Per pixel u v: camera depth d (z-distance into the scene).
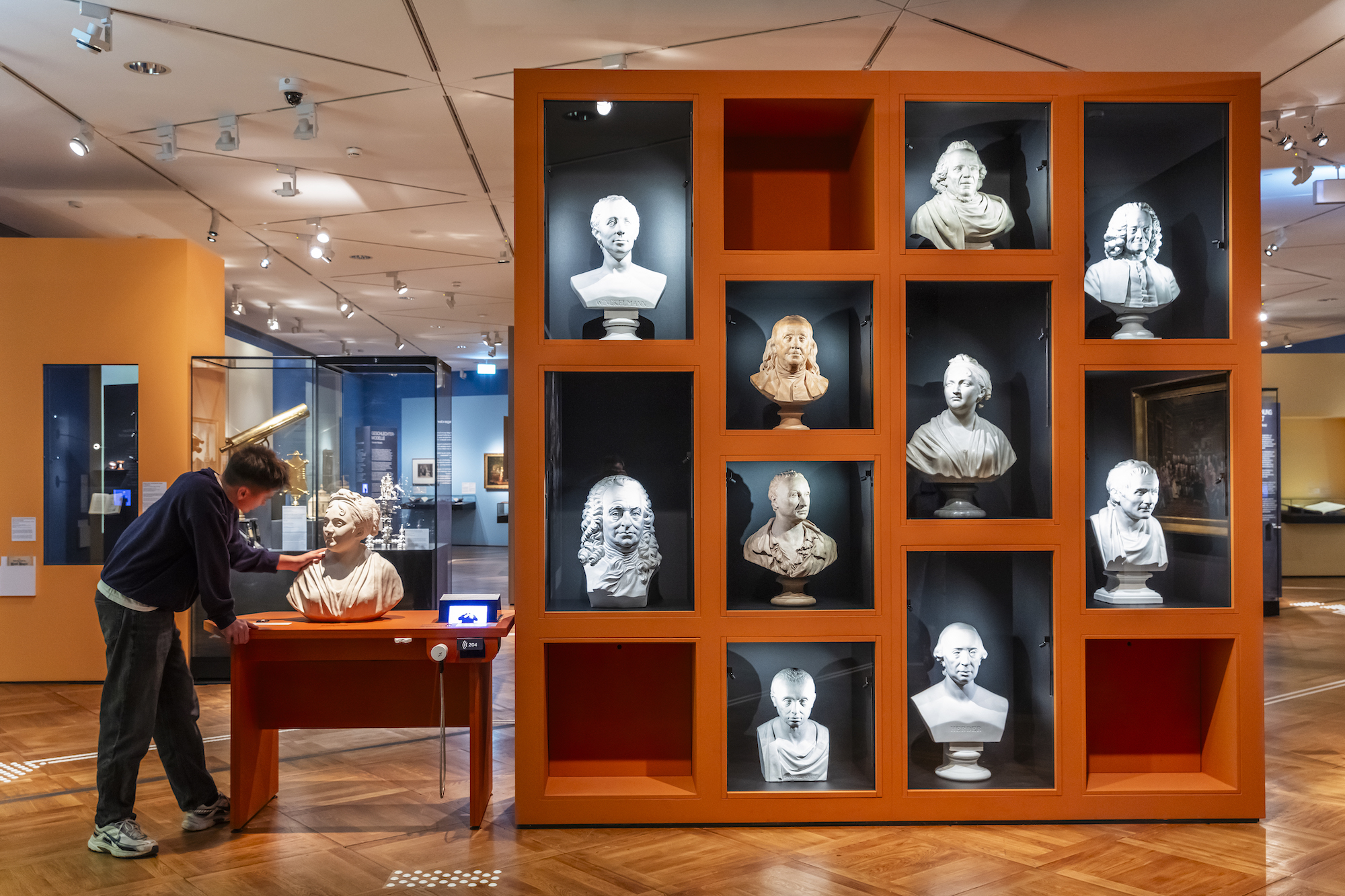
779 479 3.55
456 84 4.87
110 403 6.28
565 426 3.64
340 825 3.52
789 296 3.71
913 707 3.57
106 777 3.23
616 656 3.75
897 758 3.51
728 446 3.52
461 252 8.48
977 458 3.52
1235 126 3.58
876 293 3.54
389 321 12.26
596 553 3.54
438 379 5.79
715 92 3.54
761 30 4.34
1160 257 3.65
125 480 6.27
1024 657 3.62
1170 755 3.81
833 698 3.62
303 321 12.23
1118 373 3.62
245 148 5.79
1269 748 4.55
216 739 4.82
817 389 3.55
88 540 6.26
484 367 16.91
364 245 8.23
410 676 3.79
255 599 6.06
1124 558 3.59
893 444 3.52
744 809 3.50
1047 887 2.94
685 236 3.64
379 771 4.20
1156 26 4.31
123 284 6.29
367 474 5.84
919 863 3.14
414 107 5.16
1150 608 3.56
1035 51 4.59
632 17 4.20
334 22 4.18
